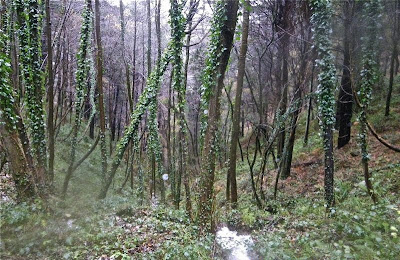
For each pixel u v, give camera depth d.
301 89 13.21
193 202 12.70
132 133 11.78
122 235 7.43
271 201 11.95
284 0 13.45
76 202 10.05
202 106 8.53
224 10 7.59
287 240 7.09
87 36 11.10
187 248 6.27
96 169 18.19
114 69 24.97
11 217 7.18
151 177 16.75
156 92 11.89
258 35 15.82
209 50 8.05
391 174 11.12
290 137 13.77
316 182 13.61
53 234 6.90
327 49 8.85
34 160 8.95
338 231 6.88
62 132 20.39
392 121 15.91
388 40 11.43
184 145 10.49
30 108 8.89
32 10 8.75
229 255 6.60
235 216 9.84
